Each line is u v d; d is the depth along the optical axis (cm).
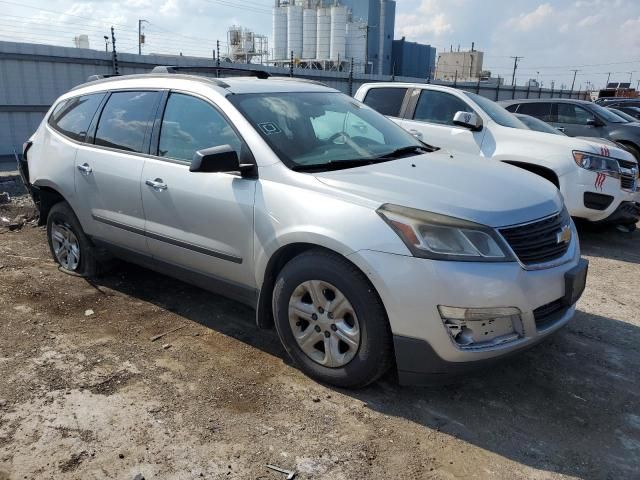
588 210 664
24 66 1350
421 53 5178
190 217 380
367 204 305
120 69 1507
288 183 334
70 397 317
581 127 1150
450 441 287
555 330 318
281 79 457
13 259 565
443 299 283
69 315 431
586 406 321
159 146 410
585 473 265
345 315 314
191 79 409
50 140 506
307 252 325
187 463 266
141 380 337
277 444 281
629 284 541
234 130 365
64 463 264
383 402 318
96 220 461
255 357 368
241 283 366
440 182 331
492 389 336
